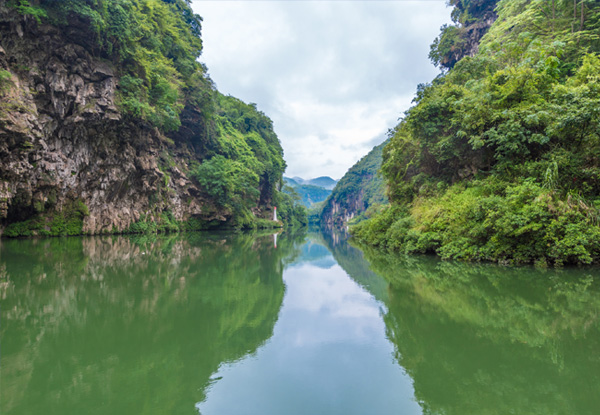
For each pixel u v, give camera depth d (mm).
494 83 17078
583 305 7379
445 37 45562
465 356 4941
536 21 24531
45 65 25547
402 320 6688
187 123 46000
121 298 8312
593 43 20922
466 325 6305
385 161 30203
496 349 5160
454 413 3430
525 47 21406
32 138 23578
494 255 13188
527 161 14859
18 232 26844
